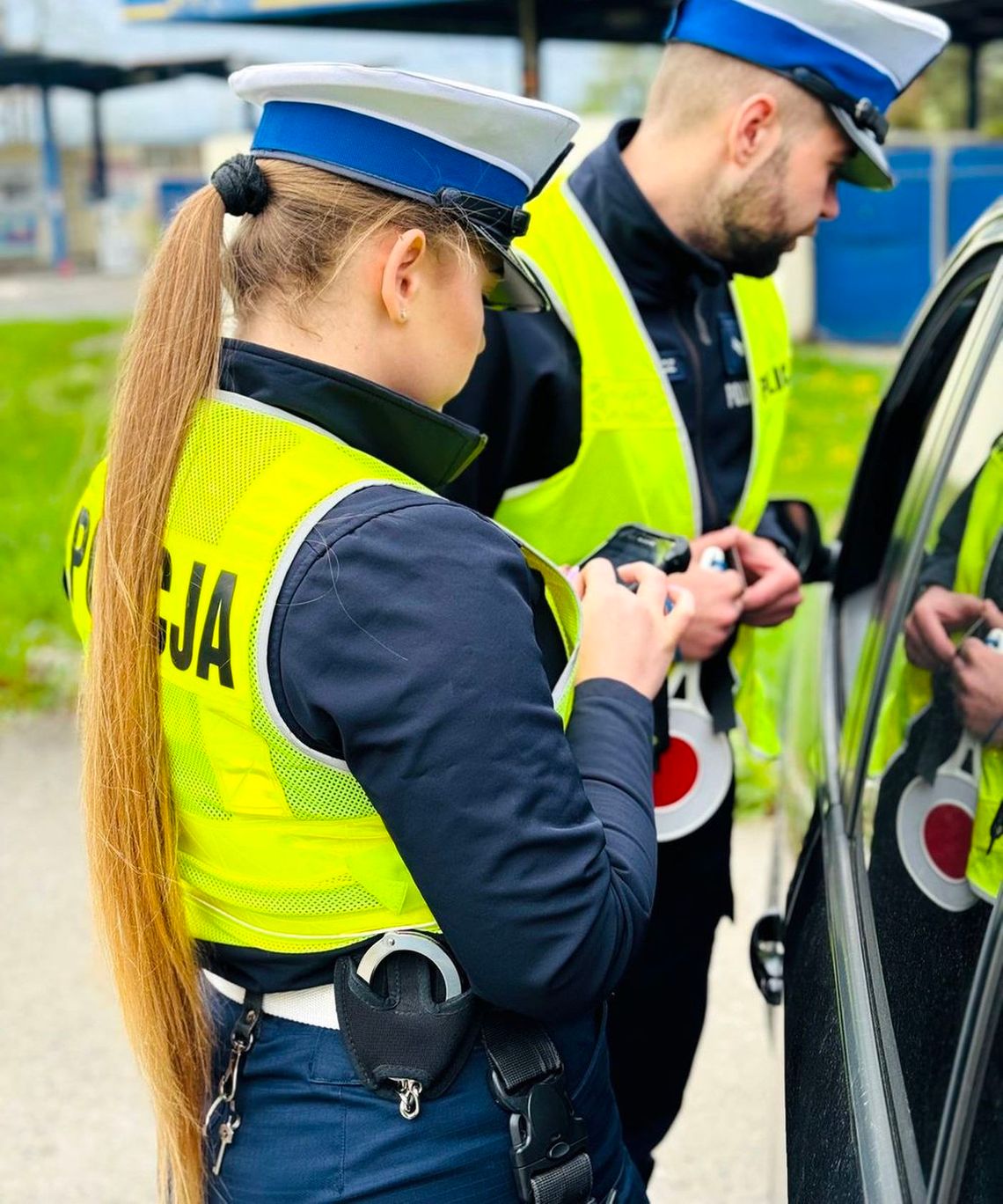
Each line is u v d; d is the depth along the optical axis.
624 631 1.24
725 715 1.85
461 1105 1.12
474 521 1.05
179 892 1.15
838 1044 1.15
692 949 1.95
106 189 31.84
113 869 1.14
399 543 1.01
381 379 1.13
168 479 1.08
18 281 27.41
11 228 33.84
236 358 1.10
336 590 1.00
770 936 1.66
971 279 1.74
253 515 1.05
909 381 2.05
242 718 1.05
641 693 1.22
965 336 1.67
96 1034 3.11
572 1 11.23
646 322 1.80
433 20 11.96
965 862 1.04
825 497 6.72
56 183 32.88
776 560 1.85
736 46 1.71
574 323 1.73
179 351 1.09
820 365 10.77
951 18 10.37
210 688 1.06
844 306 12.06
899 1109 1.00
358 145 1.09
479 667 0.99
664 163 1.76
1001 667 1.09
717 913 1.97
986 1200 0.82
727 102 1.72
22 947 3.46
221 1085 1.19
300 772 1.05
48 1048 3.06
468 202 1.12
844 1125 1.06
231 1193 1.18
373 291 1.10
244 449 1.07
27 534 6.27
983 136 12.34
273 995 1.16
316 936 1.12
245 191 1.10
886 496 2.07
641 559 1.53
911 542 1.62
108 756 1.12
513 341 1.69
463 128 1.10
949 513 1.44
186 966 1.17
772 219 1.77
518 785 0.99
